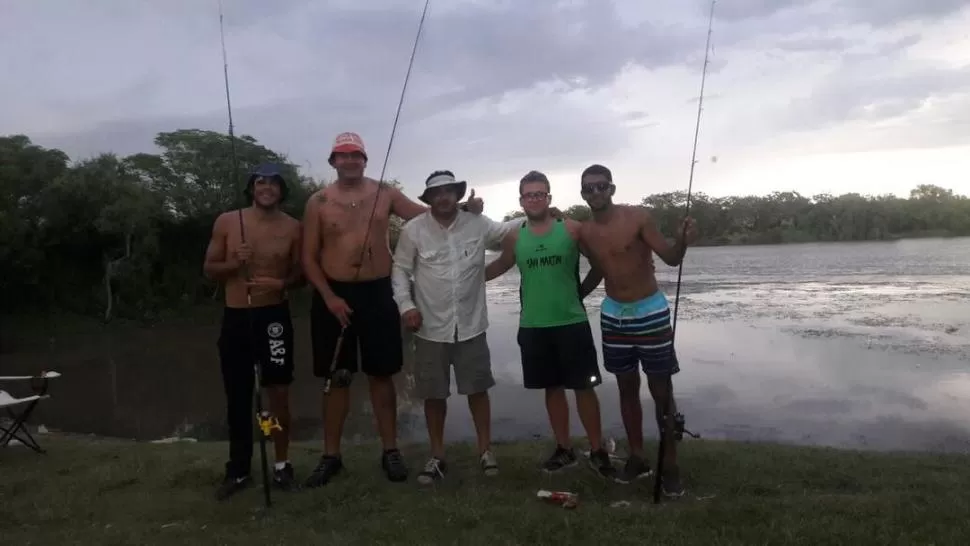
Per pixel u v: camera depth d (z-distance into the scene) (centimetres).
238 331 453
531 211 453
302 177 3675
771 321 2122
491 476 477
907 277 3619
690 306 2630
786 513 384
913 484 454
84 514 438
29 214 3206
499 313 2859
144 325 3281
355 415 1139
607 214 442
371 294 461
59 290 3406
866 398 1134
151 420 1328
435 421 481
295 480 483
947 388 1186
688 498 431
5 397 652
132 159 3691
